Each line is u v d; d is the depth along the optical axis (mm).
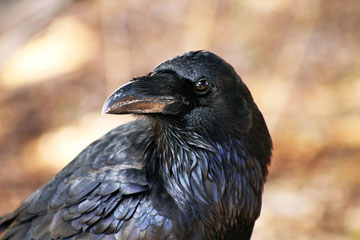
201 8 21172
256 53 19922
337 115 16906
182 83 7172
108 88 20078
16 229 7473
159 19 22281
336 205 13922
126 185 7172
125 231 7090
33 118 19734
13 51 22844
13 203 16266
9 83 21656
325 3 21000
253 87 18562
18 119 19812
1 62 22438
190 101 7246
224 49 20312
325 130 16391
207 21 20953
